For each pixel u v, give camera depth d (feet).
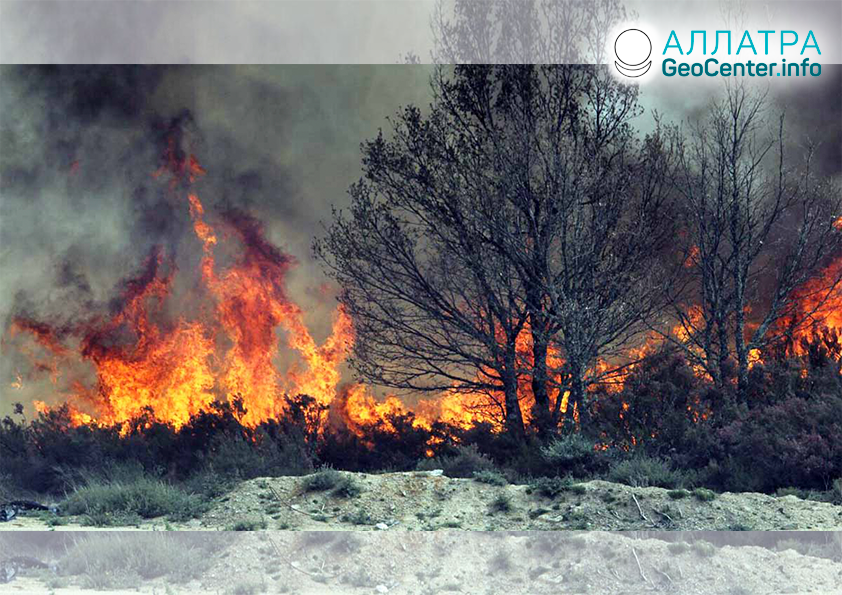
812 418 48.55
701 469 48.55
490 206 60.13
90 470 53.26
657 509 38.88
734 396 55.93
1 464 54.70
